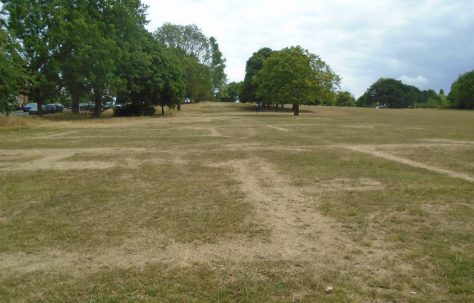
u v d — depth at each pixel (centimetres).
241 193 816
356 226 609
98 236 570
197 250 519
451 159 1274
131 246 534
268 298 398
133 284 429
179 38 7312
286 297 400
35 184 913
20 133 2308
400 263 475
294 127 2755
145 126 2891
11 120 2845
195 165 1158
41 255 509
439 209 695
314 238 559
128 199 771
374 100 11894
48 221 641
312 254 504
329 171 1057
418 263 474
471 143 1739
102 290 418
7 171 1084
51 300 399
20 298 404
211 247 529
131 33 4203
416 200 754
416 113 5688
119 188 866
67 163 1212
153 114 4856
